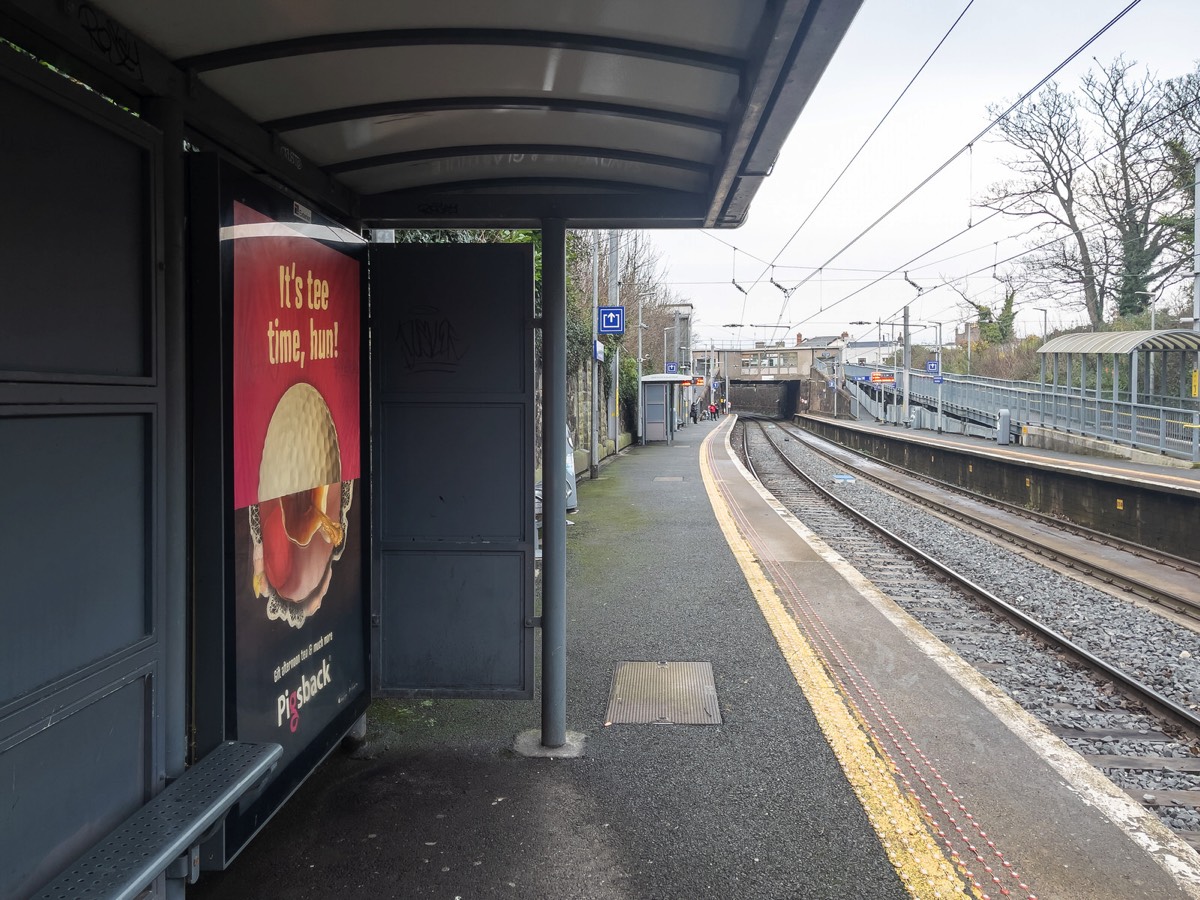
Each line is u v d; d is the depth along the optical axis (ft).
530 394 14.97
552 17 9.62
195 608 9.85
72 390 7.54
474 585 15.14
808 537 37.58
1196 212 72.69
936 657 20.26
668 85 11.28
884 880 11.01
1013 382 117.39
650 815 12.65
